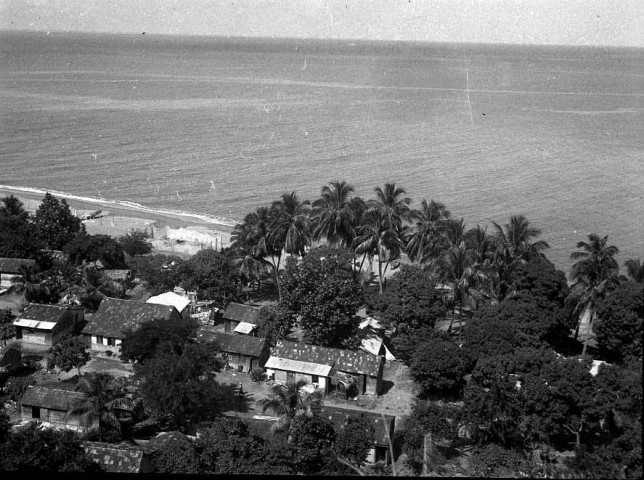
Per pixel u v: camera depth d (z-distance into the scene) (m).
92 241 113.62
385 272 119.00
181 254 129.00
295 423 64.19
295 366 82.31
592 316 87.56
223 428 63.09
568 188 180.50
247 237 105.50
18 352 82.50
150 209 160.75
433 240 103.31
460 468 65.06
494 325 83.12
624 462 58.69
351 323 88.62
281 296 92.00
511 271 93.81
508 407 67.31
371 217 104.75
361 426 65.75
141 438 68.38
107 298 93.19
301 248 105.62
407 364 88.69
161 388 68.62
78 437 60.59
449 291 95.75
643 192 176.88
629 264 91.00
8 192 168.75
